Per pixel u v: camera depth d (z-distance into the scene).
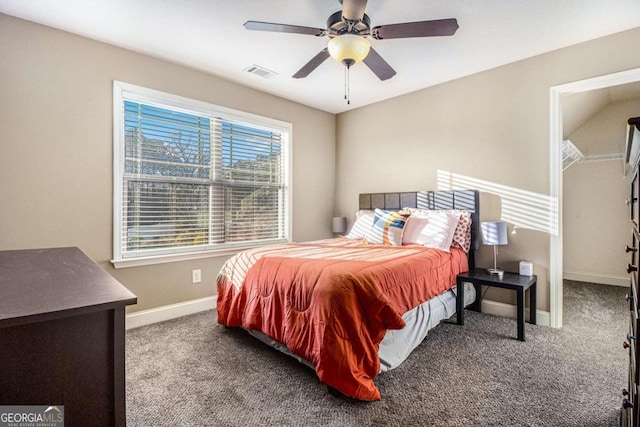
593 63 2.51
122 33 2.44
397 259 2.24
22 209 2.24
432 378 1.87
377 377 1.88
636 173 1.03
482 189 3.14
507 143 2.98
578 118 4.19
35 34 2.28
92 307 0.64
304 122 4.16
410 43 2.58
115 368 0.68
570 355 2.16
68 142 2.41
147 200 2.85
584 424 1.47
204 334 2.56
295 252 2.51
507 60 2.89
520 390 1.75
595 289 4.09
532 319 2.75
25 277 0.89
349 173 4.42
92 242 2.53
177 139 3.04
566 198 4.74
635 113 4.24
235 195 3.49
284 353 2.15
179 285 3.02
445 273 2.60
